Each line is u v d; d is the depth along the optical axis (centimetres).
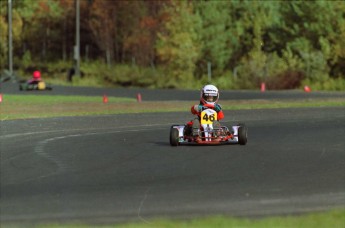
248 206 2859
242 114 8712
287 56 16462
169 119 8012
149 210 2823
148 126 7125
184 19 18662
